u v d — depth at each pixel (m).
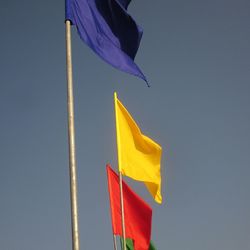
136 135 17.94
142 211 18.34
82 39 13.00
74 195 10.48
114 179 18.80
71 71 11.68
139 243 18.14
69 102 11.28
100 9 14.04
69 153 10.78
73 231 10.21
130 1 15.03
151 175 17.84
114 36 14.17
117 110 17.72
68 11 12.61
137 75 13.89
